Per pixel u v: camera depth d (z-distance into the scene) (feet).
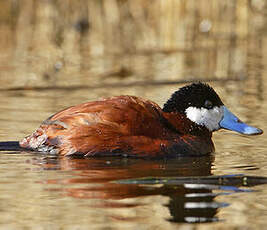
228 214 25.49
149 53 80.02
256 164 33.81
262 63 73.97
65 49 80.89
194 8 84.99
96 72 67.15
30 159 33.06
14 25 91.35
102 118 33.99
